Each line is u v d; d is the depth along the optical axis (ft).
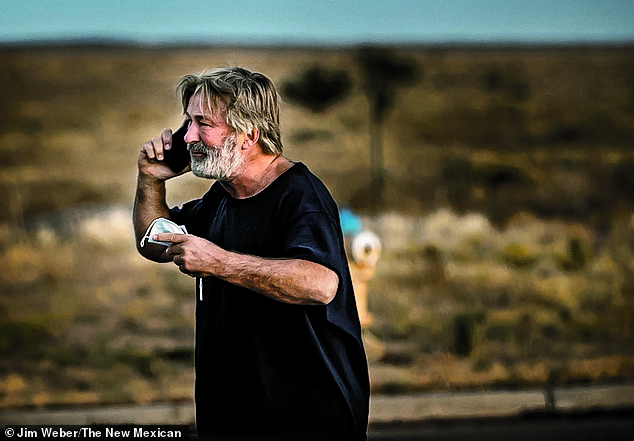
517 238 71.05
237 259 16.14
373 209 104.32
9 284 54.44
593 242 69.62
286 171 17.10
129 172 152.25
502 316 44.50
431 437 29.73
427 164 153.99
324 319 16.61
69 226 75.82
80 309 47.83
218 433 17.28
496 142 187.52
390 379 34.68
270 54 270.26
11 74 240.12
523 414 32.58
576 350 39.65
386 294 50.14
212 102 16.78
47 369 36.22
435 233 72.33
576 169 140.67
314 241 16.14
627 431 30.35
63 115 207.00
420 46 282.56
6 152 169.27
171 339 41.39
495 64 263.29
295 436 16.74
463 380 34.65
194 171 17.11
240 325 16.92
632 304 47.88
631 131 201.77
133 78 245.04
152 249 17.87
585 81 248.32
